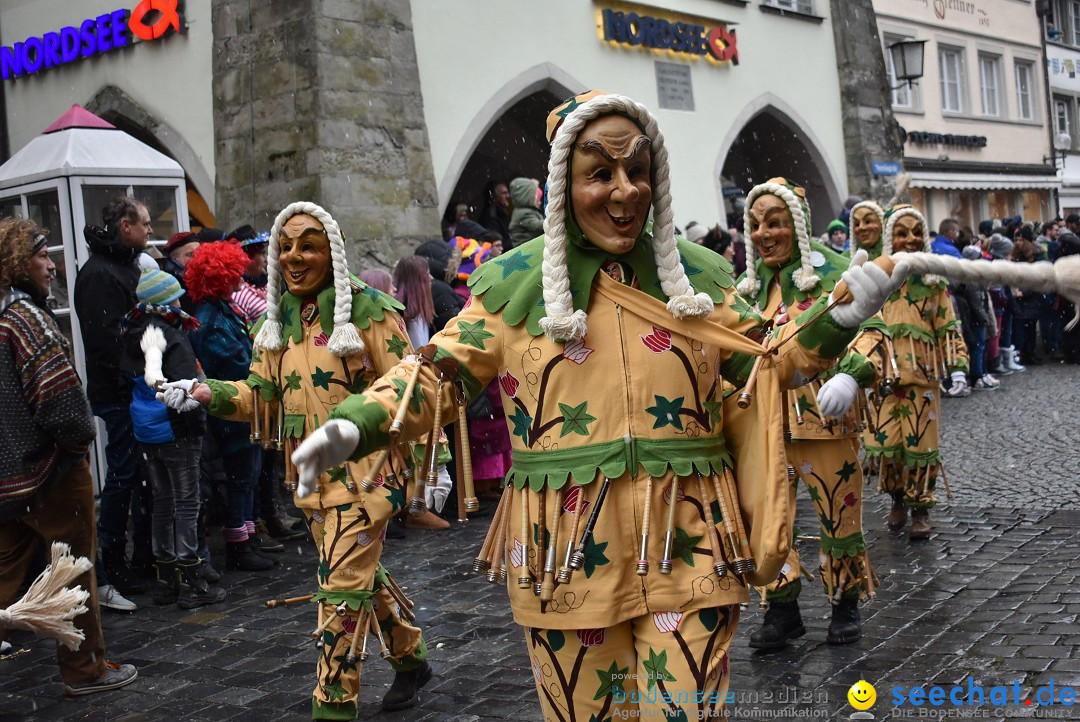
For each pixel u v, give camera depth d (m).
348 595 3.88
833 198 17.81
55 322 4.52
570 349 2.67
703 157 15.05
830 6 17.91
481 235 9.40
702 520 2.67
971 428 10.70
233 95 10.78
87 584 4.64
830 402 3.09
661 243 2.71
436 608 5.69
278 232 4.14
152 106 11.71
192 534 5.97
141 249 6.20
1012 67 25.94
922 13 22.88
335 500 3.91
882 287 2.52
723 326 2.74
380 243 10.44
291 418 4.15
